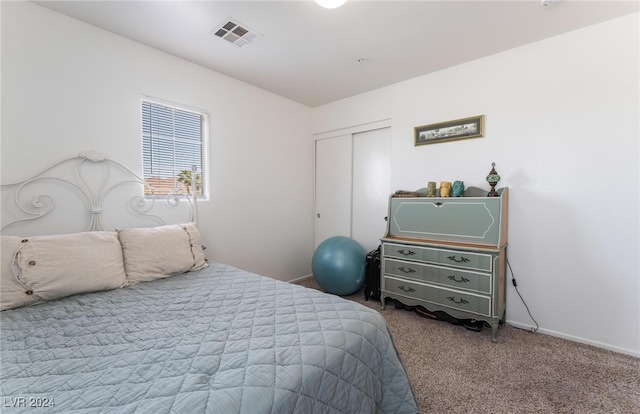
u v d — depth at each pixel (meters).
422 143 2.89
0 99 1.64
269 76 2.89
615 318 2.00
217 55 2.46
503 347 2.04
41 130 1.79
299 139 3.72
